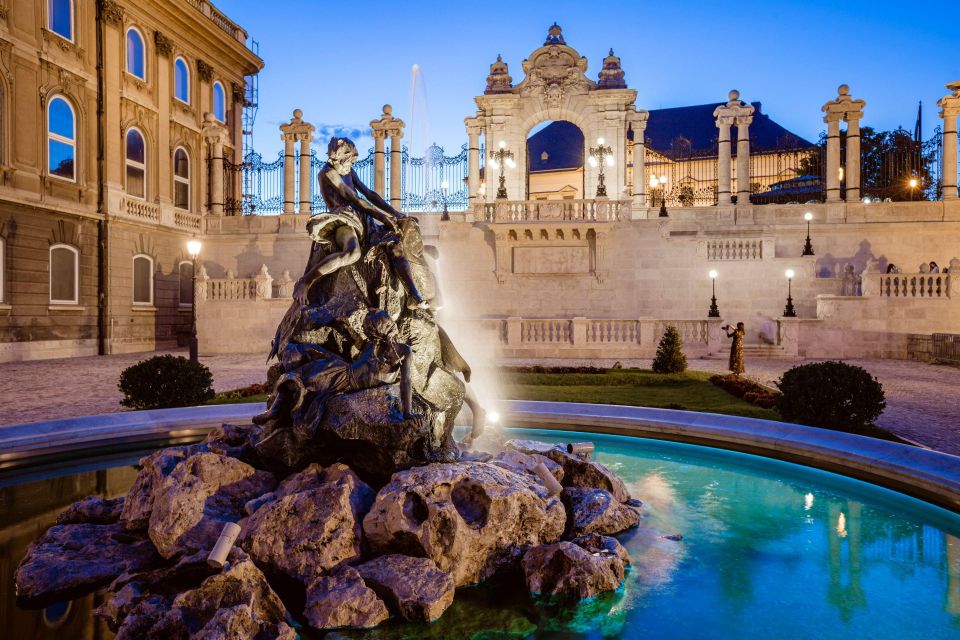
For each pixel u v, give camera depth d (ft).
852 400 32.27
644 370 64.49
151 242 107.86
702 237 101.45
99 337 97.60
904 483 21.24
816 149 138.92
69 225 92.63
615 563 16.10
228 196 134.72
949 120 102.17
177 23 115.85
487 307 107.65
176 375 39.34
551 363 76.02
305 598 14.76
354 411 16.97
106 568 15.92
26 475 25.04
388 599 14.52
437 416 18.94
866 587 15.75
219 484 17.62
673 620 14.30
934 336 77.87
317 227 19.02
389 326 17.61
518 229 105.09
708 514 20.86
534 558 16.01
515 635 13.66
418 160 120.06
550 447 23.16
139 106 106.42
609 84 121.70
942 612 14.53
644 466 26.61
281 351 19.52
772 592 15.56
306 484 17.25
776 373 66.03
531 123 124.06
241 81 141.28
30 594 15.10
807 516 20.70
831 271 103.65
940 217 101.86
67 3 93.76
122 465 26.55
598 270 104.53
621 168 120.98
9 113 83.82
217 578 13.46
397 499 15.60
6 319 82.99
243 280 96.32
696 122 203.10
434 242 109.09
